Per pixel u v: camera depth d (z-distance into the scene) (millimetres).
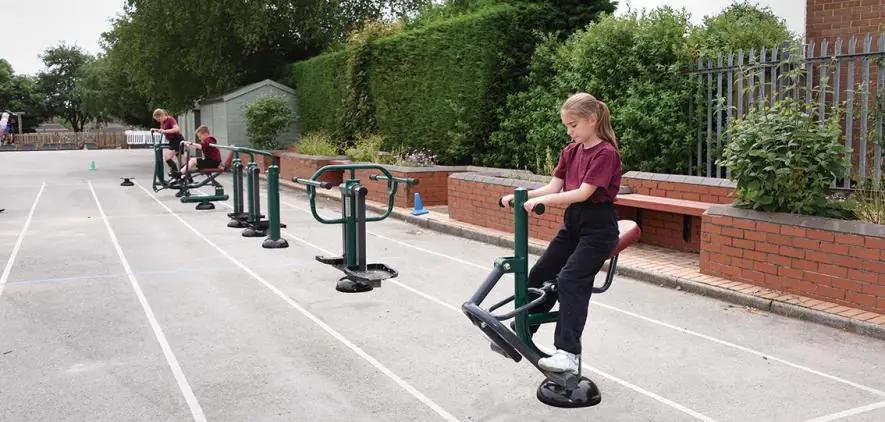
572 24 14625
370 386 4703
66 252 9445
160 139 16859
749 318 6266
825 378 4820
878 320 5785
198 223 12211
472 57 15086
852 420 4129
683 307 6645
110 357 5266
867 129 9141
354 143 19500
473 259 9188
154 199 15883
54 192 17359
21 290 7328
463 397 4512
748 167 6934
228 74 26750
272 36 27125
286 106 23906
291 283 7680
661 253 8922
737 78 10031
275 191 9875
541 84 14023
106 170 25031
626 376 4879
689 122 10805
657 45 11039
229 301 6902
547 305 4652
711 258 7398
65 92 78625
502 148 14500
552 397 4359
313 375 4910
